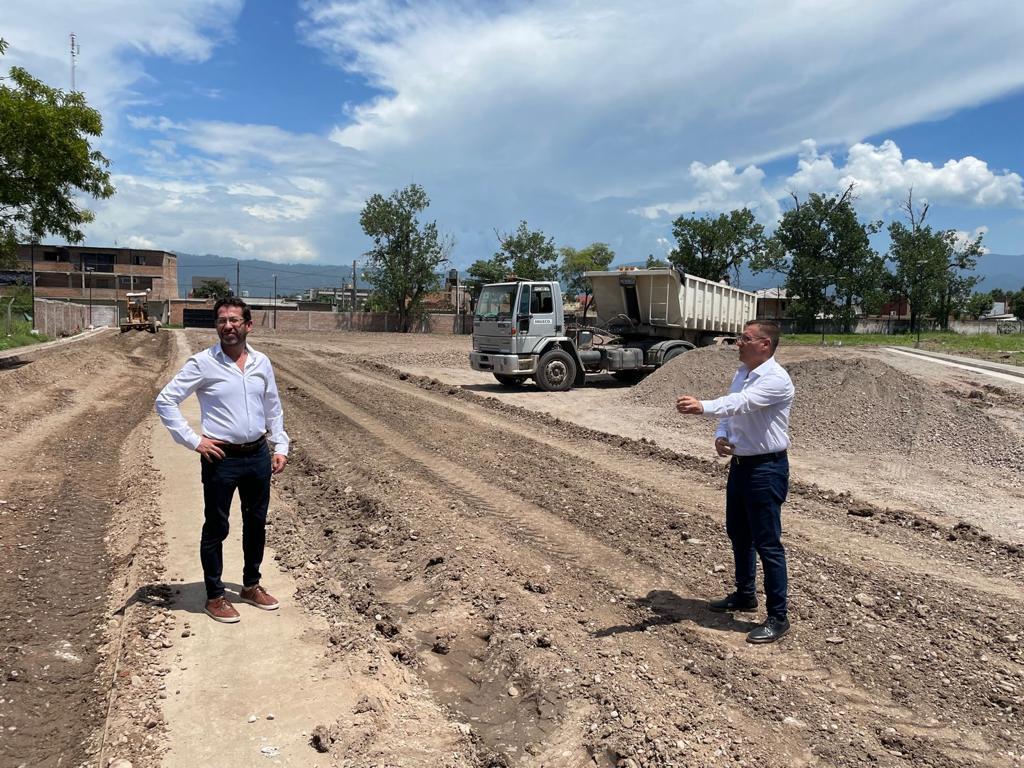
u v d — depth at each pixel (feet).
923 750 10.32
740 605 15.33
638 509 22.93
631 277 61.26
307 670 12.34
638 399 48.93
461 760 10.16
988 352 69.26
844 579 17.04
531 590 16.33
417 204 185.78
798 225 180.34
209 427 13.74
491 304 57.67
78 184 62.18
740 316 71.87
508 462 29.91
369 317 195.83
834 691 12.00
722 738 10.50
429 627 14.78
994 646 13.64
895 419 35.32
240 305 13.88
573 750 10.41
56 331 137.49
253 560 14.96
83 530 21.31
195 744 10.14
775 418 13.73
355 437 35.83
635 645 13.64
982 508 24.03
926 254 176.96
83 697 12.00
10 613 15.16
